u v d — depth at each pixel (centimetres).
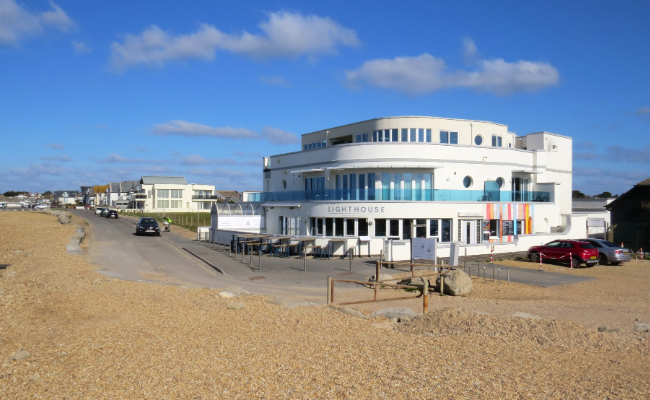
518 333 950
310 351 819
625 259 2462
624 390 662
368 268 2264
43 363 753
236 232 3281
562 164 3888
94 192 16100
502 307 1370
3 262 2242
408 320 1091
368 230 2888
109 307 1192
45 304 1227
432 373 715
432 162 3036
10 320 1053
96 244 3419
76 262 2167
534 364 773
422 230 2894
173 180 11831
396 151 3016
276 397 621
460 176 3108
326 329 982
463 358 795
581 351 853
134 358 779
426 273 2042
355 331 969
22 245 2891
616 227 3662
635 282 1931
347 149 3127
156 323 1025
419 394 633
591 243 2489
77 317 1081
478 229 3056
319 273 2120
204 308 1190
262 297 1368
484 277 1925
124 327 988
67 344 859
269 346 849
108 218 7206
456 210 2958
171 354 800
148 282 1700
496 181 3253
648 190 3544
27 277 1700
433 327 999
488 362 776
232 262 2472
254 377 691
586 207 5416
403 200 2873
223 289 1465
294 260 2567
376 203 2875
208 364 749
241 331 959
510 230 3189
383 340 898
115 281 1648
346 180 3156
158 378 687
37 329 971
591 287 1808
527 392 649
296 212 3338
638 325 1075
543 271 2238
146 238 4038
